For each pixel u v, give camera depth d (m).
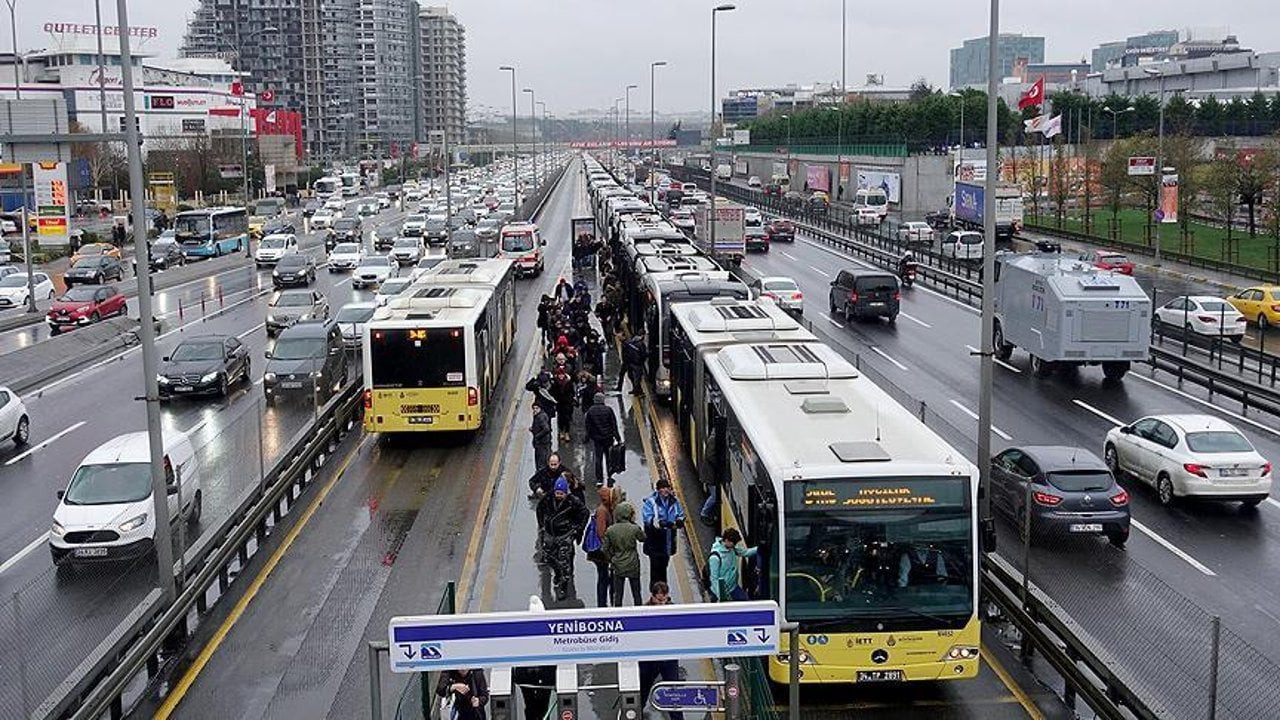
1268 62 149.50
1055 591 16.75
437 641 10.09
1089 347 32.81
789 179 137.38
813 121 136.50
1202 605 17.33
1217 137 94.38
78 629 15.68
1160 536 20.67
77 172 98.88
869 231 77.00
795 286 47.28
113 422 30.70
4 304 54.84
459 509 22.02
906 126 111.12
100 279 61.12
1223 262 59.69
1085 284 33.00
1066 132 104.94
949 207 96.62
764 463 14.21
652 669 13.93
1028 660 15.35
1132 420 29.19
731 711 11.38
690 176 160.25
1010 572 16.36
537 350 39.44
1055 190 83.94
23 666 12.65
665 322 30.36
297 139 164.12
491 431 28.30
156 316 51.03
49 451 27.69
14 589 18.17
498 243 71.44
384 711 13.83
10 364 37.34
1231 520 21.73
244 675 14.93
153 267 70.19
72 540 18.56
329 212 102.38
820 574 13.49
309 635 16.16
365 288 58.94
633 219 56.09
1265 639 16.02
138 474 19.58
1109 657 13.30
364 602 17.34
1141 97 105.00
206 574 17.05
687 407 25.06
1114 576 18.03
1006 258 37.72
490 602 17.30
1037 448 21.05
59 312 46.84
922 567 13.55
